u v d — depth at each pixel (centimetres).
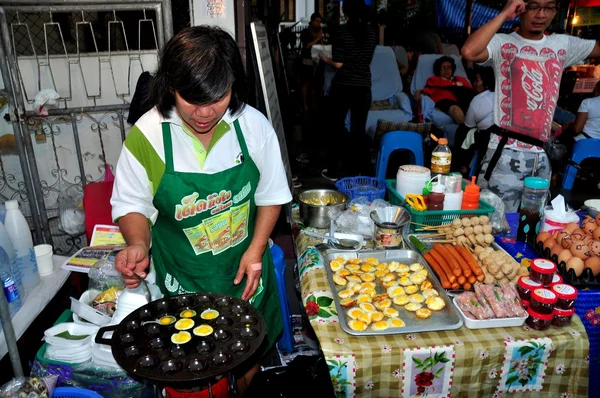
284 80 570
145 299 163
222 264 160
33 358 205
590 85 554
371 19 554
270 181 160
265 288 173
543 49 237
